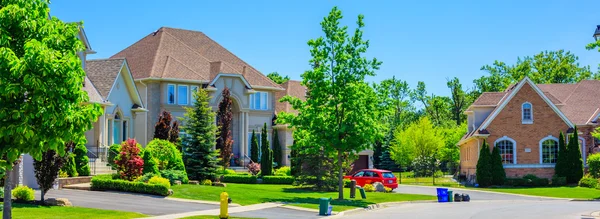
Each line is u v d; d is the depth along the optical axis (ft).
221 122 179.73
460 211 105.29
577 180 180.55
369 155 233.96
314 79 123.44
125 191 114.62
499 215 97.30
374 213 101.30
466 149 211.61
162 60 202.80
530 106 189.47
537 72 319.06
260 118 215.72
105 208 91.40
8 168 54.70
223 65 210.38
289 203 111.96
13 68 50.31
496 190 168.96
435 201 132.77
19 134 52.34
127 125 169.27
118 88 163.84
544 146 188.85
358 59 123.13
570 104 205.87
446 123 321.93
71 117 54.39
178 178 132.57
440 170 274.16
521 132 188.75
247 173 189.37
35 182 114.32
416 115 374.02
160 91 195.31
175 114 196.03
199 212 91.66
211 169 145.48
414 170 252.83
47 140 54.19
